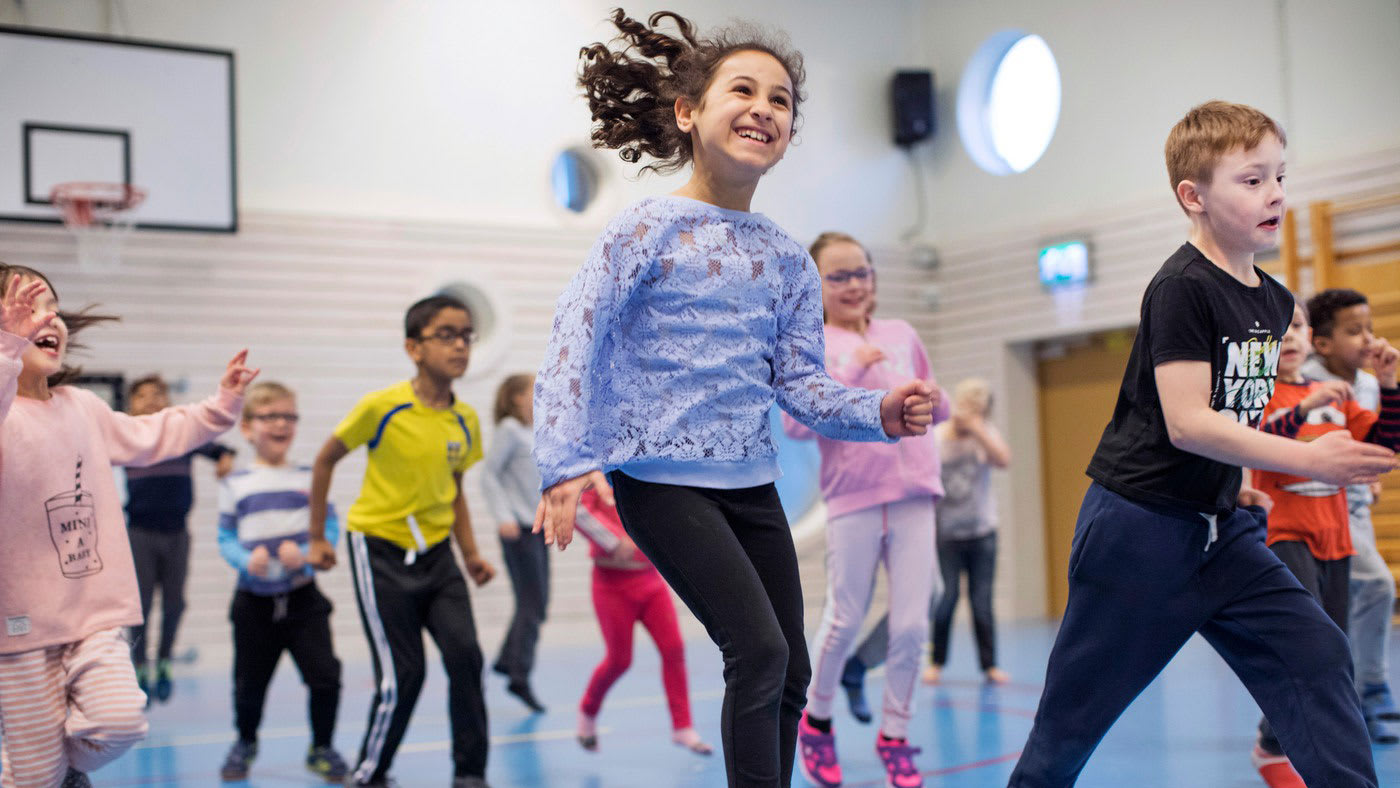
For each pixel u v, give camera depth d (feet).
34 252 24.63
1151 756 12.32
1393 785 10.14
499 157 28.76
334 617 26.32
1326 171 24.14
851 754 13.03
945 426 19.42
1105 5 28.63
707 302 6.57
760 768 5.95
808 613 30.96
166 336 25.64
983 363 31.73
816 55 32.45
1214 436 6.23
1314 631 6.47
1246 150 6.63
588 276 6.36
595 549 13.43
